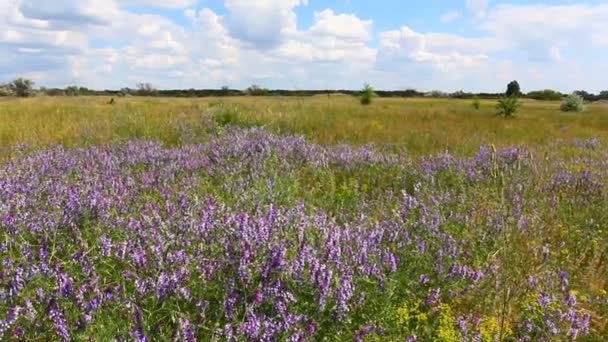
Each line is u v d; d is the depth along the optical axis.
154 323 3.08
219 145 9.16
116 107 19.44
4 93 61.16
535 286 4.29
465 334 3.50
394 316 3.58
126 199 5.30
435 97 94.50
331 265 3.73
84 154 8.15
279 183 6.48
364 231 4.60
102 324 2.98
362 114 22.22
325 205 6.13
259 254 3.72
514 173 7.54
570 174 8.40
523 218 5.77
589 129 19.88
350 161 8.77
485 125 19.34
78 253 3.76
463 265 4.46
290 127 13.70
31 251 3.83
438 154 9.46
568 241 5.57
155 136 11.40
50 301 2.99
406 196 6.03
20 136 10.24
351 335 3.30
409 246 4.62
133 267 3.64
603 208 6.57
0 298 3.15
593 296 4.43
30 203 4.93
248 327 2.96
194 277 3.59
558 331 3.66
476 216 5.82
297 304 3.38
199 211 4.83
